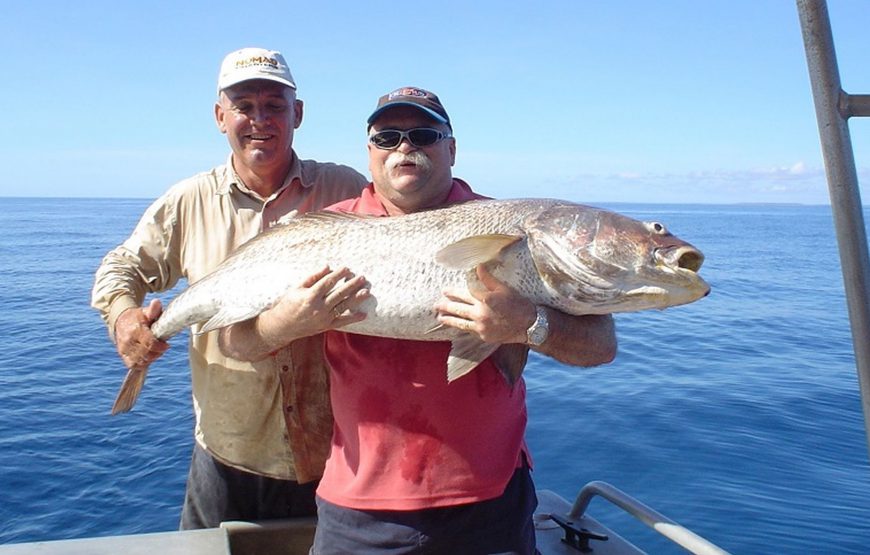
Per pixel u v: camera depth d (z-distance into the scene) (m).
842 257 1.73
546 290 2.91
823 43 1.69
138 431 7.78
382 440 2.80
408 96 3.03
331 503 2.90
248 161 3.62
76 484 6.40
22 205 168.00
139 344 3.32
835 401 8.41
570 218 2.93
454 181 3.42
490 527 2.80
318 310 2.69
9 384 9.77
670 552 4.95
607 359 3.00
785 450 6.77
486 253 2.80
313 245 3.08
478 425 2.80
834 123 1.69
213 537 3.15
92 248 36.16
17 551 2.96
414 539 2.74
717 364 10.45
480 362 2.74
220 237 3.74
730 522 5.36
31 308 16.97
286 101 3.65
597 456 6.56
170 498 6.14
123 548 3.03
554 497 3.90
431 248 2.92
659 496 5.77
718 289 21.58
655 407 7.95
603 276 2.87
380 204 3.26
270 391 3.58
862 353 1.72
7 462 6.85
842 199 1.70
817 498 5.76
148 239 3.75
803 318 15.71
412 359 2.86
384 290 2.90
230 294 3.18
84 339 13.02
